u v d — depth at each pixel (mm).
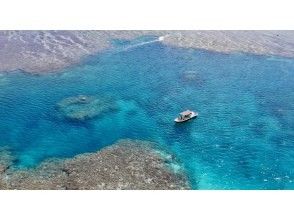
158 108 32938
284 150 28688
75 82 35844
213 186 25750
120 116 31938
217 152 28484
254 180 26281
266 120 31516
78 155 27859
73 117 31703
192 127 30781
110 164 27172
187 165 27297
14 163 27125
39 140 29203
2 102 33031
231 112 32406
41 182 25688
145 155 28016
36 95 34031
